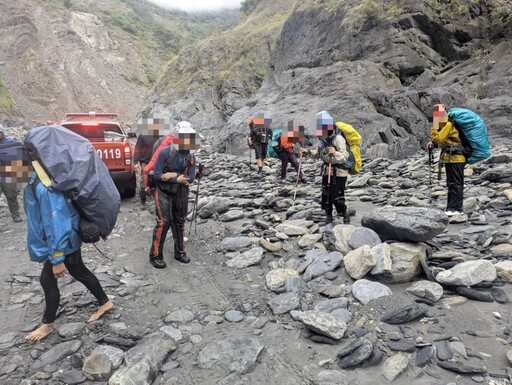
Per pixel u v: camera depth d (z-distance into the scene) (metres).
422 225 4.35
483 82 15.49
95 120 11.41
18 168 3.27
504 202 6.41
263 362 3.25
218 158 16.64
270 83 23.95
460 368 2.92
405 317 3.55
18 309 4.41
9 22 72.12
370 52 18.66
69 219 3.38
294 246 5.54
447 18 17.86
